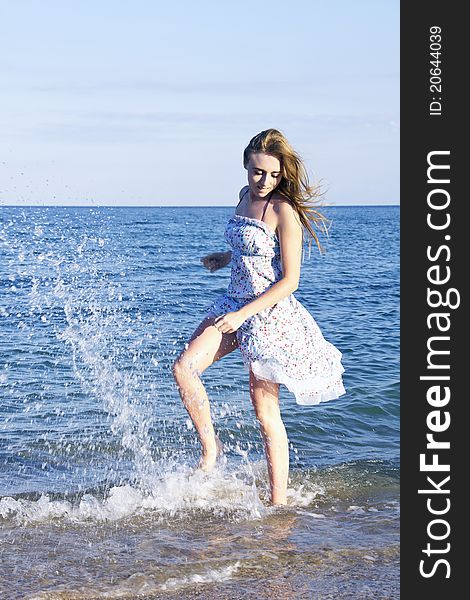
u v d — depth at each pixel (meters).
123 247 26.98
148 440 5.48
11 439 5.43
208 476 4.69
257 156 4.25
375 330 11.40
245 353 4.37
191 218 81.44
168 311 11.19
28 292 10.70
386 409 6.49
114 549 3.65
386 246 39.81
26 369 7.37
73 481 4.69
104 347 8.38
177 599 3.12
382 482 4.79
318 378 4.41
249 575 3.38
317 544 3.77
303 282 19.78
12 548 3.64
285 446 4.44
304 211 4.36
